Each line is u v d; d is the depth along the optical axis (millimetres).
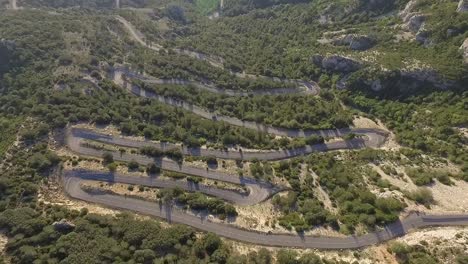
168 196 110000
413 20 178625
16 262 90875
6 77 155750
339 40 198750
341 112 160750
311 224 104562
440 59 158625
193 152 132250
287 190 118500
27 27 185000
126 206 109625
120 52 188375
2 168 115625
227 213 107688
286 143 140125
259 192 117500
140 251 92250
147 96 162750
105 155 122188
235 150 134750
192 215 107000
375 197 110438
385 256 95625
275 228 103812
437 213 106125
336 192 115625
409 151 135250
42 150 122938
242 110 158125
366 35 187250
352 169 127312
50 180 114188
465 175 120125
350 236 101250
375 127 152750
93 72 162875
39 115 135125
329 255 97438
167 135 136625
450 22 163750
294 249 99438
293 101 166500
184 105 159625
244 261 92062
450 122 143625
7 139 126500
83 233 96188
